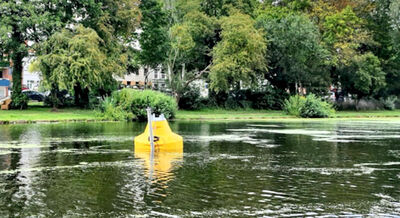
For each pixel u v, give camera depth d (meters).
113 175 8.98
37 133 19.83
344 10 51.97
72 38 33.56
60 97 41.78
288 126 27.23
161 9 47.06
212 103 52.22
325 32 52.12
